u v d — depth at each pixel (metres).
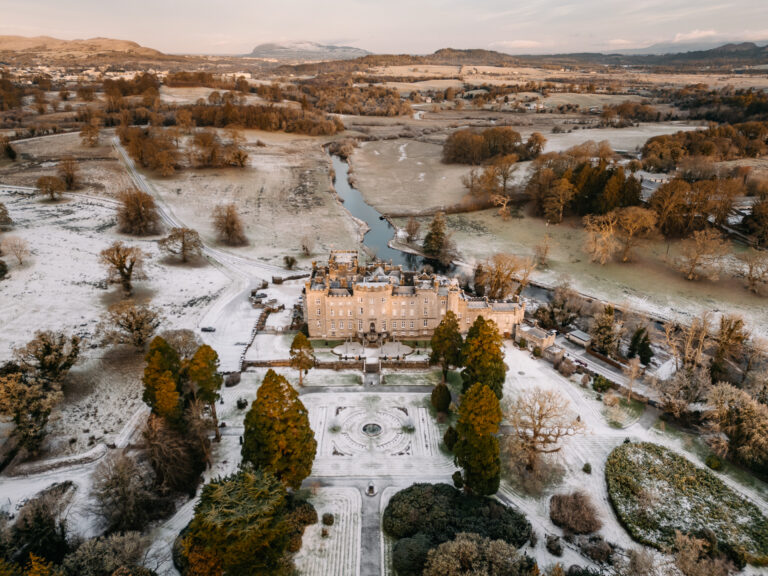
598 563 75.69
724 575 73.88
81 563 66.50
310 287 135.25
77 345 112.50
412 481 92.25
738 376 121.81
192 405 91.94
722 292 167.62
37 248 178.50
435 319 138.50
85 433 101.62
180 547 74.94
